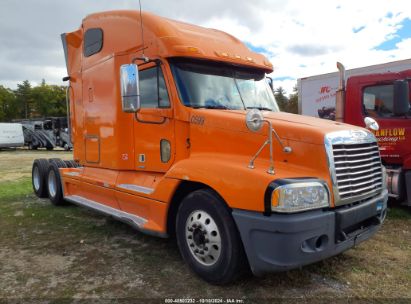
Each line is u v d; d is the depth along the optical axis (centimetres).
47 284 418
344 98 809
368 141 442
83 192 723
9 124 3488
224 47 535
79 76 720
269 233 351
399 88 686
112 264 472
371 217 438
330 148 384
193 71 506
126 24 578
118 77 590
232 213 376
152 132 531
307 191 355
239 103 527
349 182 401
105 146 634
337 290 395
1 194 974
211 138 452
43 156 2577
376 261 472
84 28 696
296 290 395
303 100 1264
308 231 350
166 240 564
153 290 400
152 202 484
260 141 412
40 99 9388
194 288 403
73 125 763
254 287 402
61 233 607
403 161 720
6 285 416
